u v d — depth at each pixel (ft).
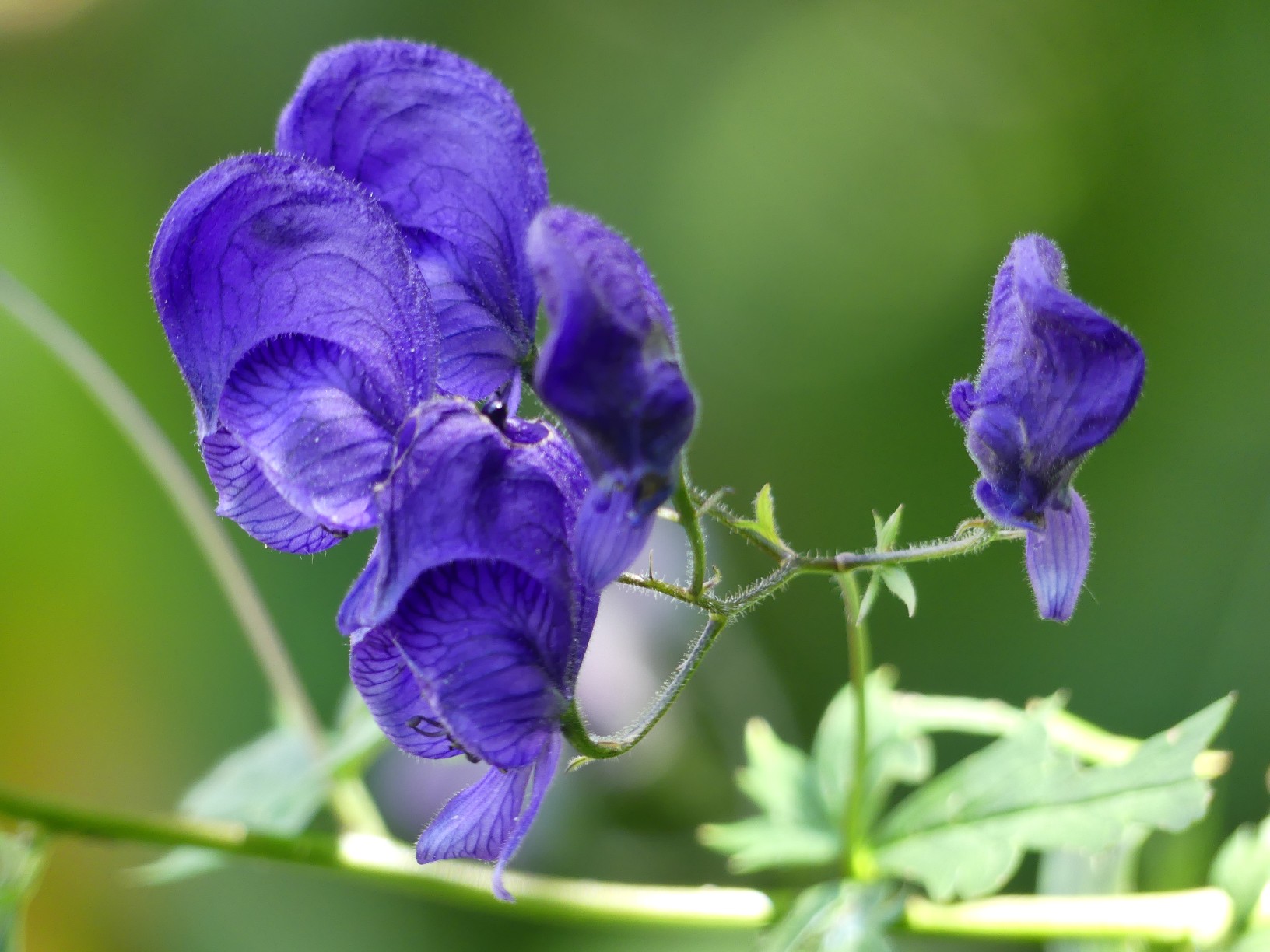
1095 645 2.39
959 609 2.48
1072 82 2.87
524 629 1.43
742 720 2.06
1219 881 1.60
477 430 1.43
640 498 1.41
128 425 1.73
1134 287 2.67
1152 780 1.58
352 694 1.70
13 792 1.65
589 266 1.40
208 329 1.44
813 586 2.57
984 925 1.61
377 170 1.48
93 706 2.64
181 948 2.42
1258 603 2.28
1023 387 1.46
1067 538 1.47
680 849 1.95
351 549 2.52
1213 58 2.73
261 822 1.68
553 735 1.44
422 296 1.45
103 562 2.71
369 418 1.44
